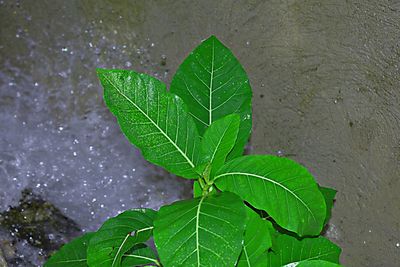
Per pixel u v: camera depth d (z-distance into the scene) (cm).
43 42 267
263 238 146
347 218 196
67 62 264
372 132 188
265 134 217
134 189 249
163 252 138
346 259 197
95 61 261
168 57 247
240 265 147
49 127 260
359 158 192
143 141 146
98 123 259
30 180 250
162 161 147
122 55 257
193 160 148
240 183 146
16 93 264
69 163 254
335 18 193
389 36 180
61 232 237
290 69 207
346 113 194
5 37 268
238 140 152
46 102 263
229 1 222
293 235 156
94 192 249
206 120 154
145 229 147
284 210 145
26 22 269
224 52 154
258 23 214
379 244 188
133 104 146
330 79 196
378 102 185
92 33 262
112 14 259
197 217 140
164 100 147
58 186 250
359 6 186
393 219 184
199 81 154
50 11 267
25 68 266
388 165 184
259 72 216
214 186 150
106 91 145
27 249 228
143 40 254
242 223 139
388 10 180
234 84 154
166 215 140
